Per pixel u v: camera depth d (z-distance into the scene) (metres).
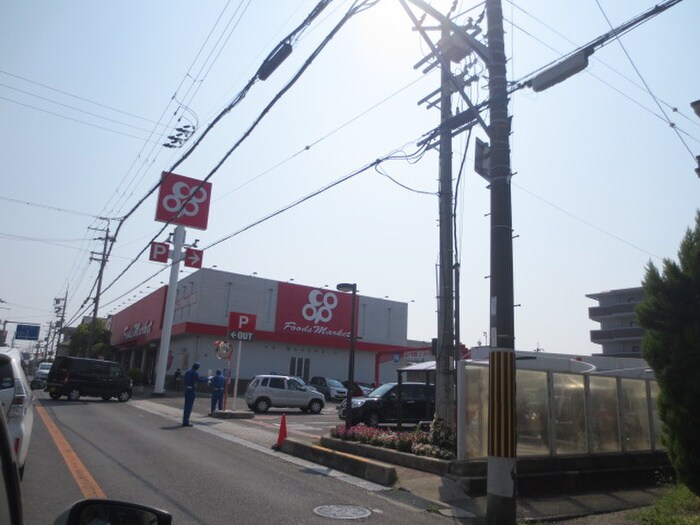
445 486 9.80
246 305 39.22
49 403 23.42
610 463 11.65
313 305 41.59
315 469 11.28
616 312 59.25
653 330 8.67
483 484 9.64
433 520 7.99
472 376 10.66
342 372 42.91
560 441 11.21
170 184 35.56
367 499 8.92
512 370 8.00
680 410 8.16
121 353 68.00
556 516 8.52
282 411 27.09
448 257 13.05
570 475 10.56
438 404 12.38
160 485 8.79
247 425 19.27
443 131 12.45
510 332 8.12
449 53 12.59
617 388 12.40
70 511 2.80
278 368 40.16
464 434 10.31
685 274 8.38
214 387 22.11
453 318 12.83
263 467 11.12
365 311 44.59
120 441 13.18
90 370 26.42
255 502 8.16
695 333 8.09
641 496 10.17
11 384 7.98
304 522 7.32
